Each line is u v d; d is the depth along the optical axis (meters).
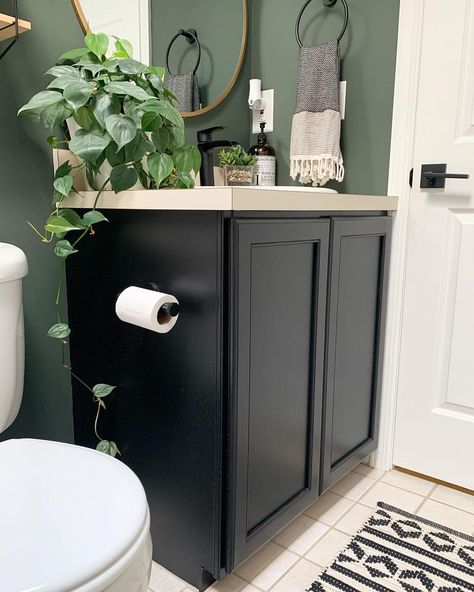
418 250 1.50
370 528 1.32
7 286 0.99
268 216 0.99
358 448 1.50
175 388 1.05
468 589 1.10
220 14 1.65
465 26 1.34
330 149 1.53
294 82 1.68
